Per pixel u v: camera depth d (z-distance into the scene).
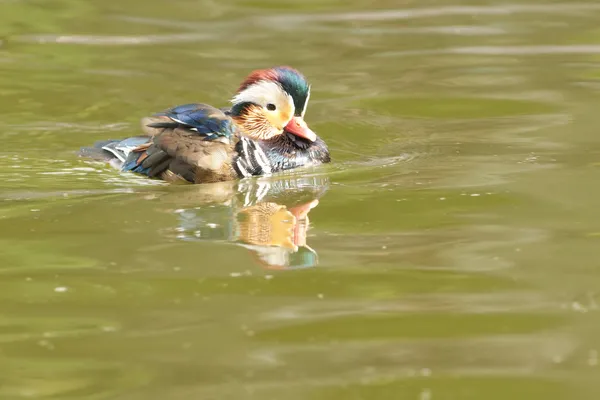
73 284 10.63
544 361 8.85
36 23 25.14
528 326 9.62
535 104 19.22
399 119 18.67
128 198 14.01
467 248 11.70
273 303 10.17
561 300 10.21
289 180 15.12
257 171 15.45
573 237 12.01
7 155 16.33
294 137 16.14
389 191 14.17
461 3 27.95
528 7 27.45
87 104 19.45
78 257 11.43
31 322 9.70
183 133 15.45
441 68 21.95
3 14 25.72
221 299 10.27
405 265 11.20
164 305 10.11
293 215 13.13
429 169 15.36
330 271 11.04
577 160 15.48
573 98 19.56
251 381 8.45
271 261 11.34
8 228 12.46
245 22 26.02
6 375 8.59
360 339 9.32
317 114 18.97
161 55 22.84
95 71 21.50
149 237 12.17
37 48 23.06
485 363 8.82
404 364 8.82
